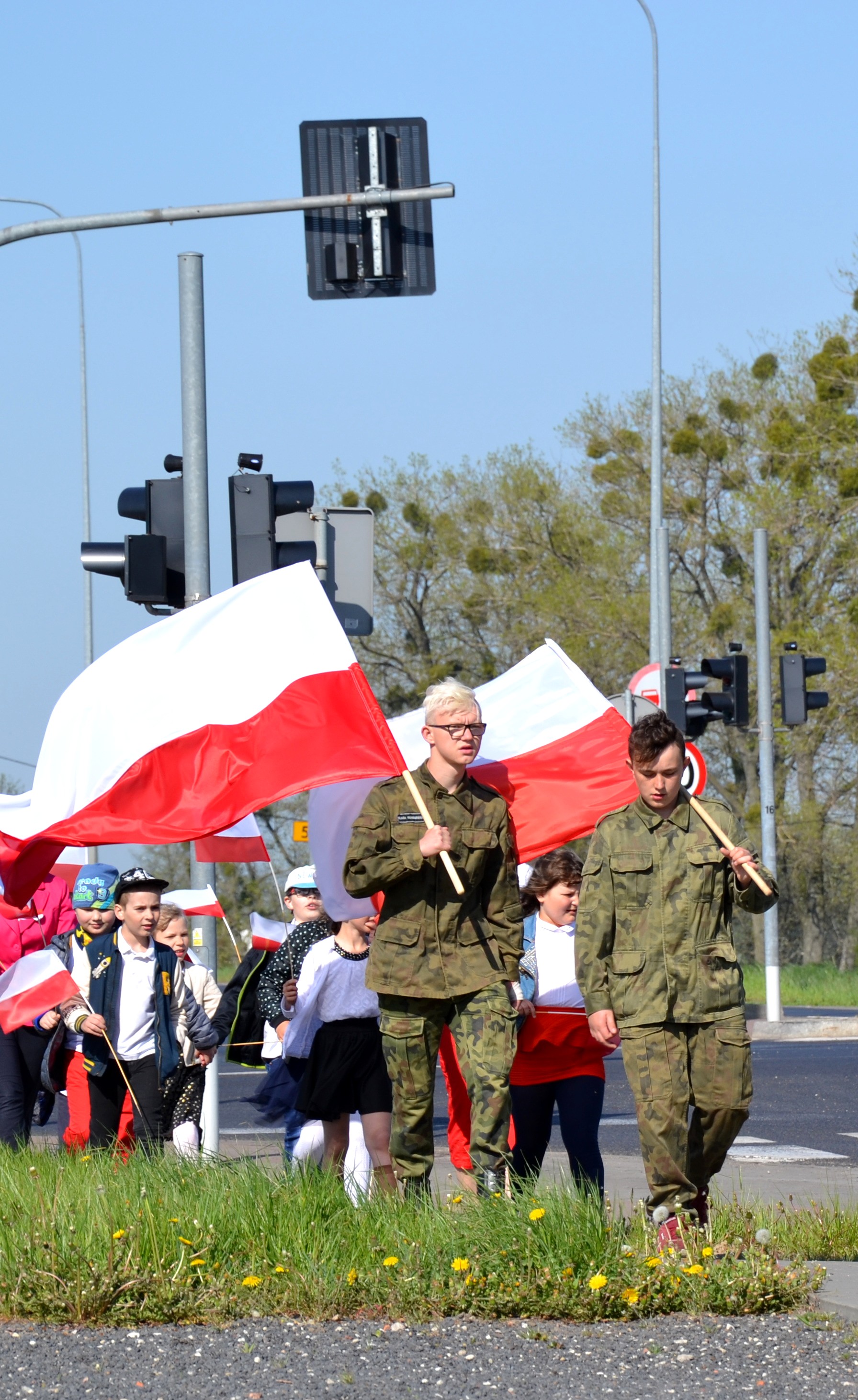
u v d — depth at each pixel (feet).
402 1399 26.04
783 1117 72.23
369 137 61.93
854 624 212.84
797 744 218.18
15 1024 48.21
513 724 46.34
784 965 224.94
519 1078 40.14
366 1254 33.91
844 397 218.18
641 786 35.29
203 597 56.08
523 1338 29.89
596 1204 34.94
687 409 230.89
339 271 61.57
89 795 42.75
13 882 43.60
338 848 43.75
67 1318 31.42
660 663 124.26
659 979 34.42
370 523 59.72
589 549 236.43
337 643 43.06
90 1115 49.11
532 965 39.81
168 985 48.96
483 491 247.91
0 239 66.39
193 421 56.70
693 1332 30.22
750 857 34.42
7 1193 39.63
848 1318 30.89
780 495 216.54
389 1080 44.19
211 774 42.50
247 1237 34.81
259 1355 28.84
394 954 37.93
